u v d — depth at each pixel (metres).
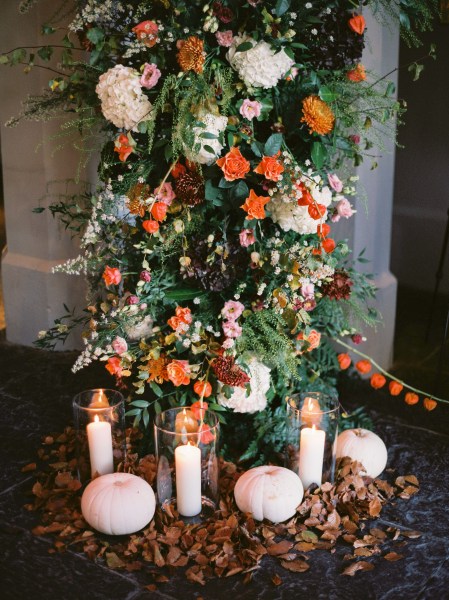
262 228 2.39
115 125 2.37
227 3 2.14
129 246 2.51
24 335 3.90
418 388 3.42
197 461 2.25
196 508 2.29
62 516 2.32
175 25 2.17
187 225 2.29
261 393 2.40
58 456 2.71
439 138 4.37
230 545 2.16
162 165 2.34
